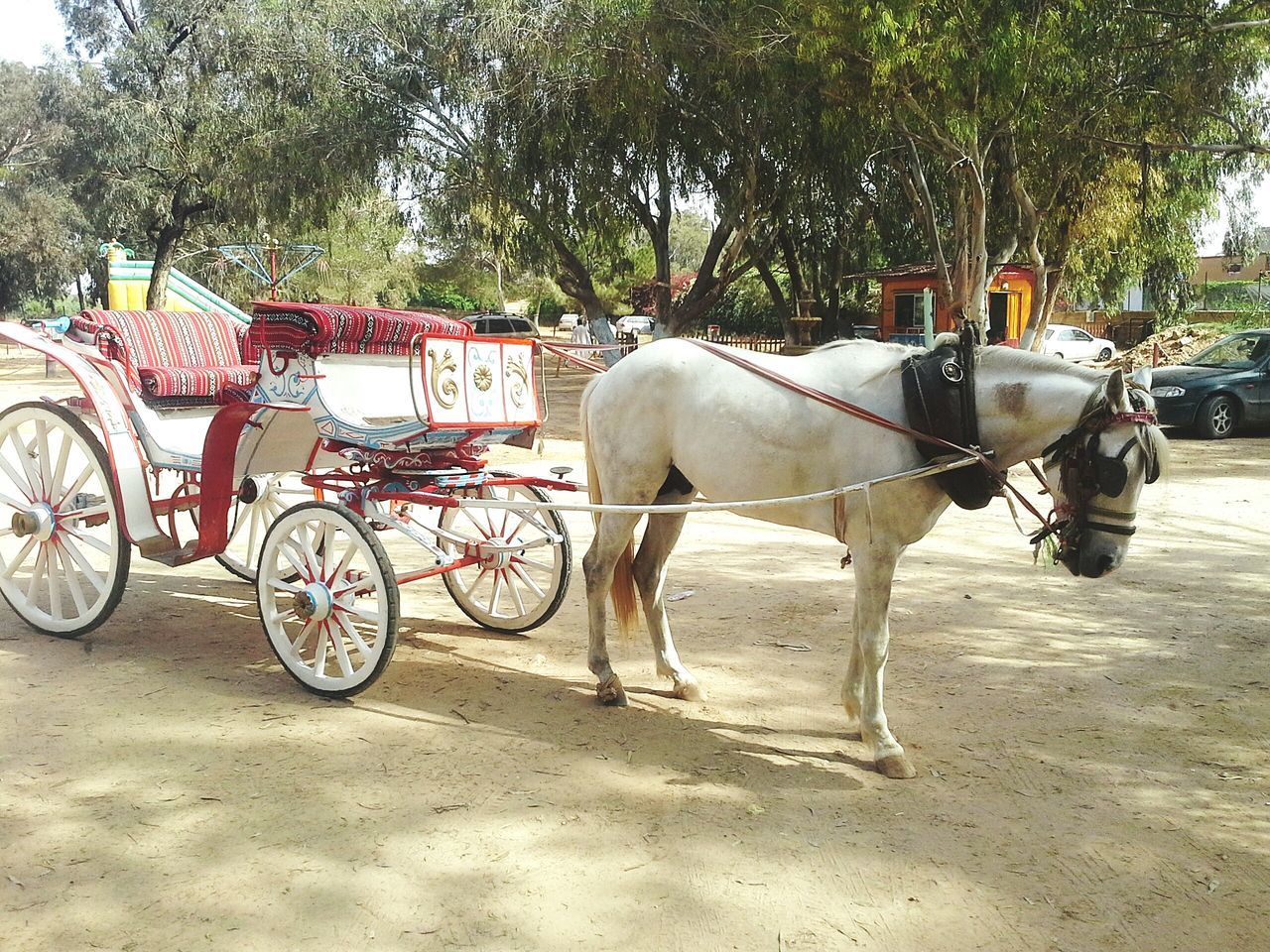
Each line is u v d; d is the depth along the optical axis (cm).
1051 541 439
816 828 385
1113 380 400
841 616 672
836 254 2825
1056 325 2953
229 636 613
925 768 441
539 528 616
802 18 1457
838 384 466
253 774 421
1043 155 1686
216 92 2247
